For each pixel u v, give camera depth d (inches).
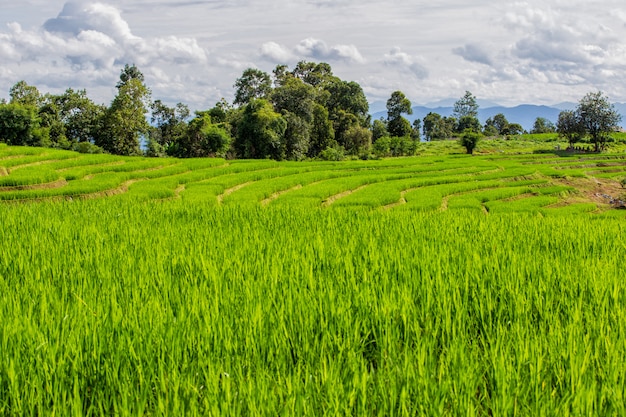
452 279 254.5
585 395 144.1
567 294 244.8
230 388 147.9
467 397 142.3
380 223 485.7
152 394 149.4
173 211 590.6
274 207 663.1
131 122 2883.9
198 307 213.9
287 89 3378.4
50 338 180.9
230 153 3024.1
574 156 2866.6
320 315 205.0
